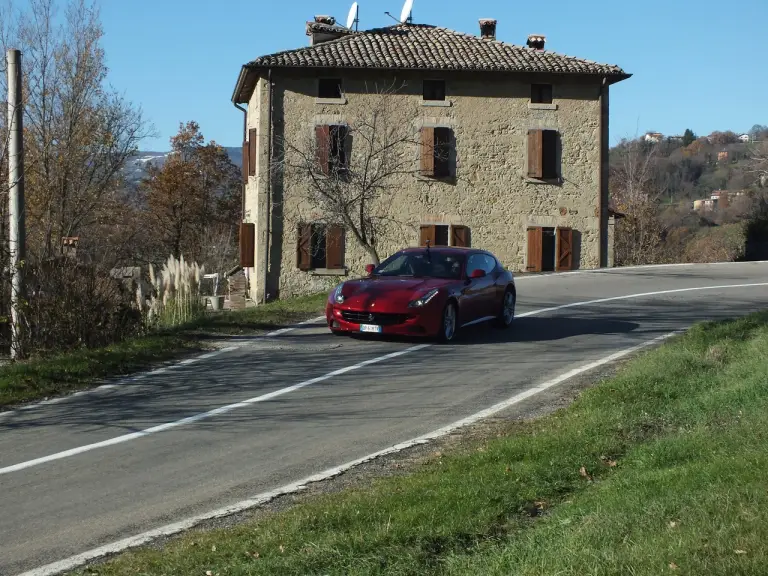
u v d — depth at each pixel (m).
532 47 34.28
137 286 17.00
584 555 4.24
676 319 15.96
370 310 13.26
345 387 10.20
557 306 18.12
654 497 5.14
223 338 14.18
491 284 14.72
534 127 30.77
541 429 7.67
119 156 32.22
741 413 7.17
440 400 9.41
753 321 13.09
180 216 53.22
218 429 8.30
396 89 30.08
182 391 10.12
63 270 13.81
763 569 3.86
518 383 10.23
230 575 4.54
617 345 13.02
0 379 10.40
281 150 29.44
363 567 4.47
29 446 7.75
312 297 20.39
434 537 4.88
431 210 30.47
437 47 31.66
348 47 30.77
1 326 13.44
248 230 30.27
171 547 5.19
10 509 6.00
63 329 13.56
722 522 4.47
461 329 15.04
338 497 6.01
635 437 7.03
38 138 29.39
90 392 10.16
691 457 6.08
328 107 29.66
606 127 31.11
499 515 5.29
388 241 30.20
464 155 30.50
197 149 54.31
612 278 24.30
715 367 9.64
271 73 29.33
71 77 29.75
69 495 6.31
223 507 6.04
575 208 31.09
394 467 6.93
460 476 6.18
